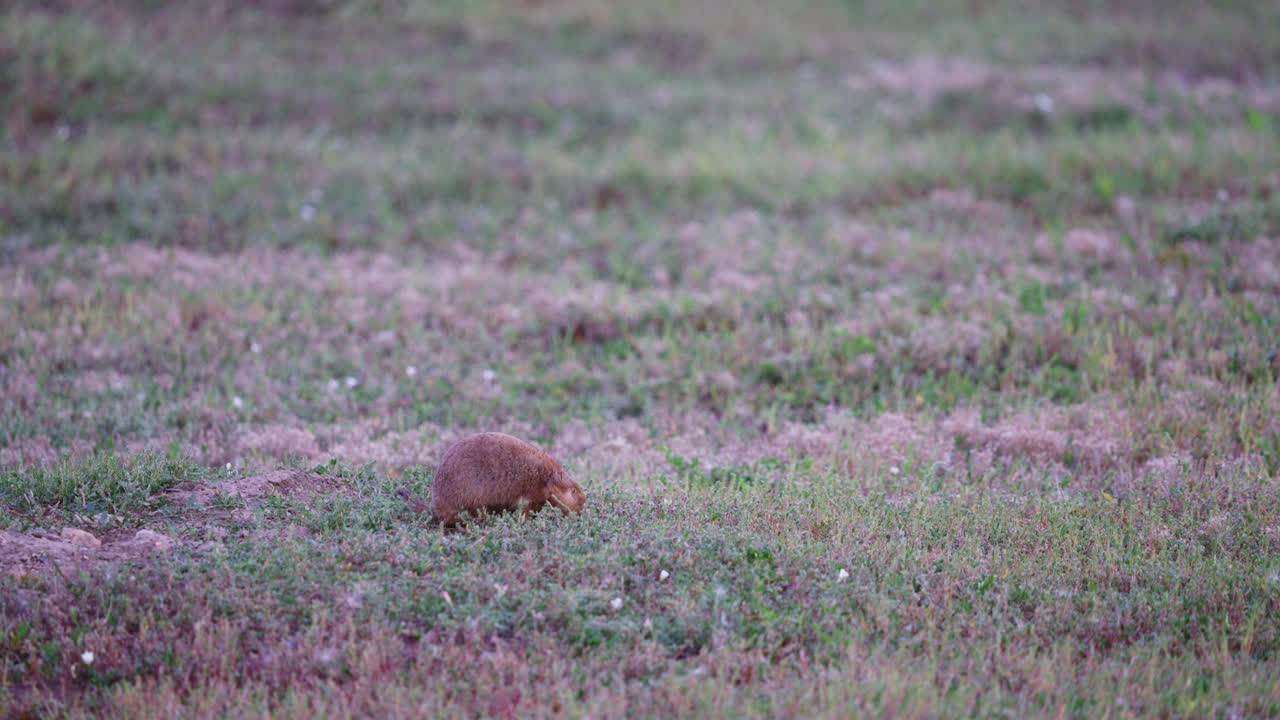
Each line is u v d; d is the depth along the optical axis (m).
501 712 6.32
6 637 6.87
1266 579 7.82
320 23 28.83
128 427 11.61
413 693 6.33
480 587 7.53
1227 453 10.70
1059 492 9.97
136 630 7.11
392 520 8.77
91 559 7.89
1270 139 19.78
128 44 25.03
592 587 7.62
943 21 30.61
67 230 17.81
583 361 14.26
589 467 10.73
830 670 6.63
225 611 7.22
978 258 16.56
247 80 24.39
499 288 16.22
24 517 8.66
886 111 23.72
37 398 12.39
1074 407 12.06
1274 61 25.61
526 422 12.40
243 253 17.34
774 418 12.57
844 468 10.71
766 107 24.39
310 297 15.76
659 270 16.75
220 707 6.27
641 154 21.66
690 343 14.37
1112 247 16.31
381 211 19.09
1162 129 20.83
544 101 24.45
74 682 6.68
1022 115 22.92
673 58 28.25
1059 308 14.47
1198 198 18.12
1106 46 27.47
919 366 13.59
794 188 20.14
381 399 12.73
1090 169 19.50
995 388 13.20
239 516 8.83
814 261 16.75
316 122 23.02
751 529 8.74
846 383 13.38
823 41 29.22
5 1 26.11
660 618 7.32
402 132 22.88
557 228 18.83
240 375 13.24
